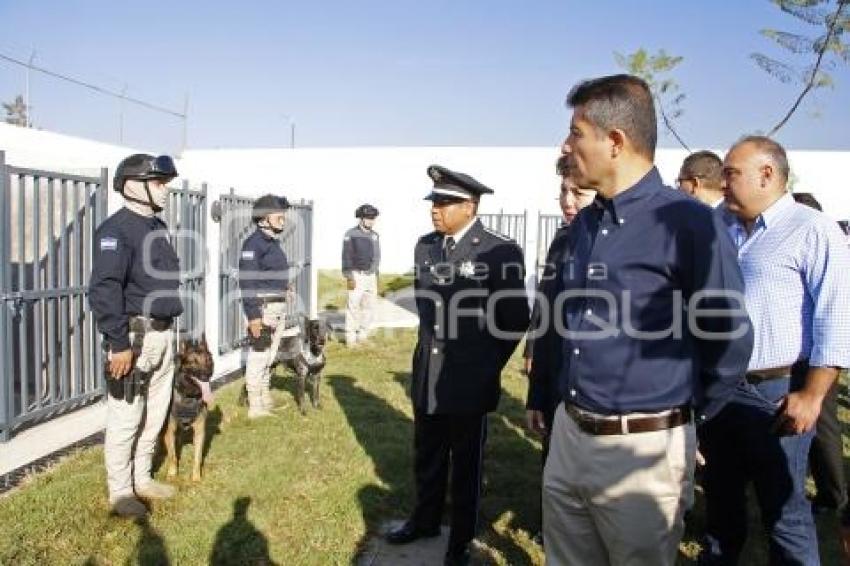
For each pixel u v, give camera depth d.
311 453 5.26
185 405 4.50
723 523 3.35
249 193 9.06
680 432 2.05
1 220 4.95
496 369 3.47
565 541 2.32
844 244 2.80
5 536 3.60
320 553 3.69
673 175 17.48
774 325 2.90
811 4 9.09
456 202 3.49
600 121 2.05
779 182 2.95
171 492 4.30
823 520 4.23
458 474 3.47
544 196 19.59
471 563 3.64
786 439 2.90
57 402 5.55
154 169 3.86
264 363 6.21
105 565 3.45
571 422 2.21
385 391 7.38
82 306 5.91
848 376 7.10
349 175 20.86
